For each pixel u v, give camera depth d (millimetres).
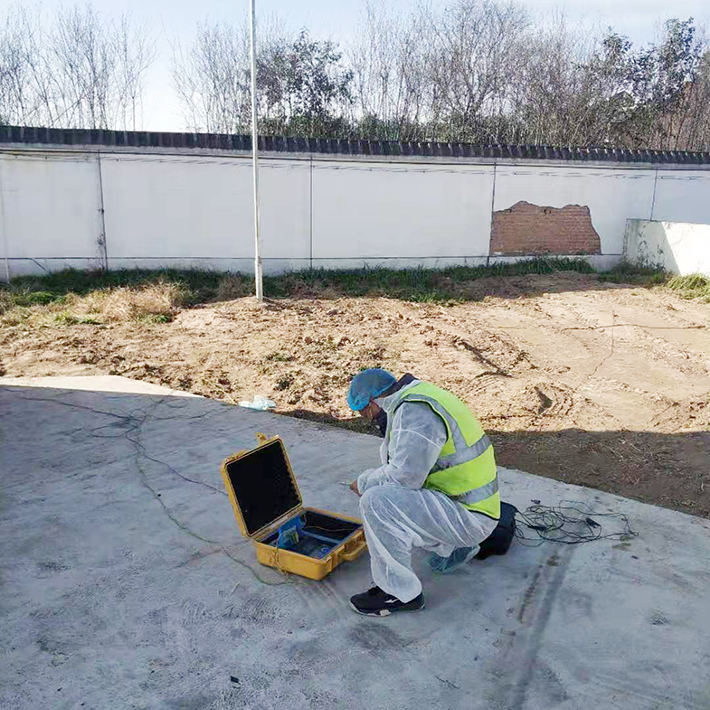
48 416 6590
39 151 13758
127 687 2984
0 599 3617
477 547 3807
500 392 7738
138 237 14625
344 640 3316
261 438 4117
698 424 6754
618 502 4852
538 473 5555
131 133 14289
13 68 19906
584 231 17062
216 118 22266
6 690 2947
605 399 7562
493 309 12641
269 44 22203
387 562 3371
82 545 4199
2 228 13914
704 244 14648
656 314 12234
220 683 3016
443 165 15852
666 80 25750
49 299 12352
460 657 3197
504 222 16547
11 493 4914
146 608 3562
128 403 7008
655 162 17031
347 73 22828
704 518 4684
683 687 3008
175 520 4531
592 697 2943
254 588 3756
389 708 2877
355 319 11461
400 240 16031
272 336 10148
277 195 15109
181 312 11820
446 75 23422
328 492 4941
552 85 24359
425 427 3258
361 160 15344
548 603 3627
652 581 3830
